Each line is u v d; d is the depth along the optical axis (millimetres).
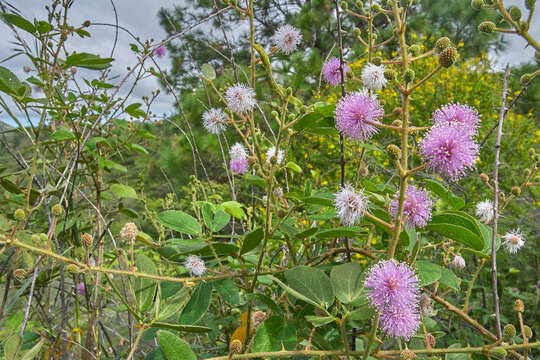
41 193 226
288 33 237
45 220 299
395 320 151
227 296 207
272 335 185
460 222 185
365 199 185
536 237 610
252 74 229
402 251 218
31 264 221
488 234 224
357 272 184
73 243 307
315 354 166
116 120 357
